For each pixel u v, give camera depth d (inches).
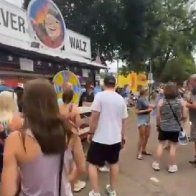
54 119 92.8
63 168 95.8
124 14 930.7
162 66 1936.5
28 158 90.4
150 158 360.5
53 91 94.9
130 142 458.9
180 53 1675.7
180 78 2228.1
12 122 184.1
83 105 432.5
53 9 479.2
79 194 247.6
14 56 385.7
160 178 292.4
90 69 626.5
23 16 441.7
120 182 280.5
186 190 263.7
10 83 381.7
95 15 902.4
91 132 228.2
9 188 89.8
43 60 449.1
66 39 555.2
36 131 90.7
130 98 1088.2
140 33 979.3
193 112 329.1
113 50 1001.5
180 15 1583.4
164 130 305.3
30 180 91.6
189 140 335.0
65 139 95.1
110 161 231.5
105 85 229.9
